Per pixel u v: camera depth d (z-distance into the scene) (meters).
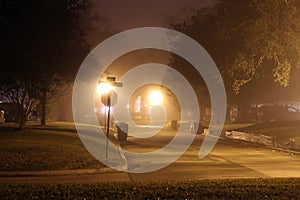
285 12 19.11
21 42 19.33
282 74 20.41
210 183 11.63
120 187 10.92
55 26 21.84
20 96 30.97
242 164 18.28
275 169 16.70
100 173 15.62
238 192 10.22
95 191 10.34
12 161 16.30
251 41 20.22
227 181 12.09
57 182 13.28
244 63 21.77
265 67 26.56
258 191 10.35
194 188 10.75
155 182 11.94
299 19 19.28
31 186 11.13
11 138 24.05
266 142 28.36
